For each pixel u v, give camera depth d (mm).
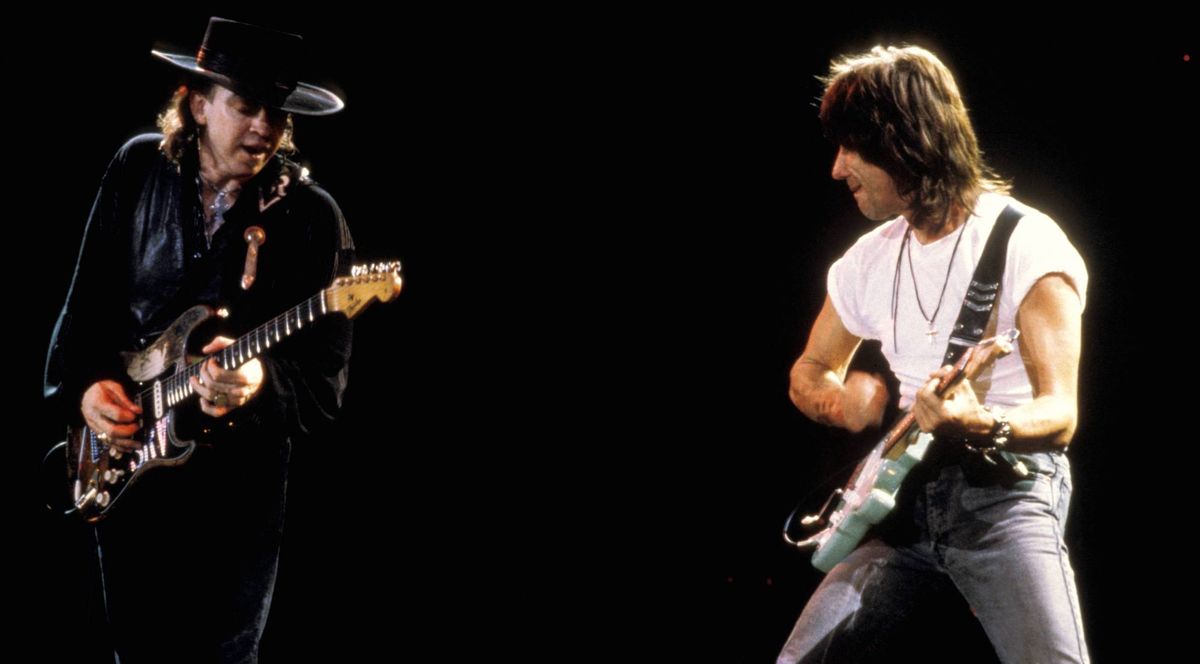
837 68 6969
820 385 7617
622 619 13062
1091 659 11664
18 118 12688
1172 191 11844
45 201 12867
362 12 13250
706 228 13883
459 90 13617
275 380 7691
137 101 12742
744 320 13938
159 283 8031
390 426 14055
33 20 12539
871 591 6855
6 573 12258
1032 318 6344
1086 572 12055
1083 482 12289
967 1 12258
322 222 7945
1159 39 11664
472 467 14055
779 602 13125
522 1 13391
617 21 13422
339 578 13367
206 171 8000
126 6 12641
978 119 12211
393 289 7168
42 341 12914
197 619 7895
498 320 14188
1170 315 12031
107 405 7988
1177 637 11547
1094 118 11953
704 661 12672
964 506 6500
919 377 6898
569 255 14125
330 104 8180
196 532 7879
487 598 13258
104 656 11984
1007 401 6516
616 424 14141
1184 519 11922
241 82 7586
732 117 13500
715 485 13852
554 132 13789
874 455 7086
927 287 6816
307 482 13766
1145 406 12164
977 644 9844
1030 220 6535
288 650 12648
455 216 13992
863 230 13422
